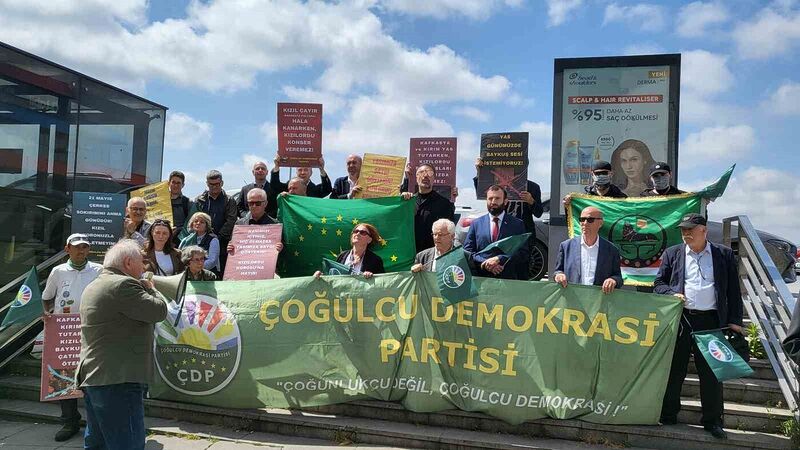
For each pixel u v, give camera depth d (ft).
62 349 18.07
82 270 19.31
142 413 13.71
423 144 25.09
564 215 26.37
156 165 29.89
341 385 18.08
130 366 13.23
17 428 19.21
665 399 16.85
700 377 16.21
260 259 21.75
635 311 16.80
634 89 25.73
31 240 24.59
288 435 17.79
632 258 21.52
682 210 21.20
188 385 18.81
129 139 28.63
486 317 17.53
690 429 16.30
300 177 25.45
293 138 25.25
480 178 22.56
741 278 20.89
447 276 17.54
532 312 17.33
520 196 22.11
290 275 23.44
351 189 25.67
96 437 14.26
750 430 16.42
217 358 18.62
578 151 26.23
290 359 18.34
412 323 17.95
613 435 16.42
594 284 17.88
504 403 16.99
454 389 17.43
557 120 26.53
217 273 23.08
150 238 20.71
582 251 18.38
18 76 23.91
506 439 16.51
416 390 17.62
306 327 18.49
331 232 22.95
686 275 17.01
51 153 25.22
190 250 19.99
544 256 32.07
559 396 16.79
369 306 18.29
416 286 18.11
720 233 31.63
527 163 22.12
